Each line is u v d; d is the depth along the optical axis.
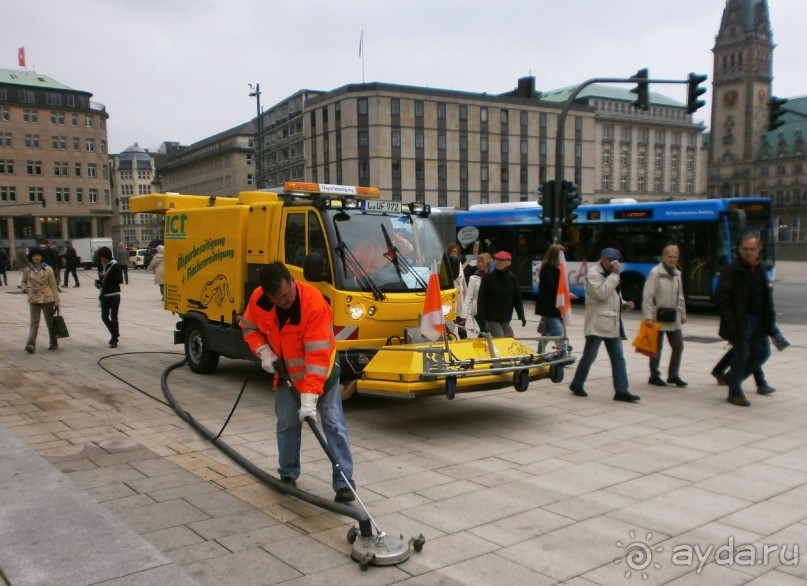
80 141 97.00
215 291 9.56
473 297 10.69
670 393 8.97
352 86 73.88
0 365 10.90
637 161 106.19
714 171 126.94
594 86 105.94
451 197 78.56
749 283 8.16
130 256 61.44
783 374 10.19
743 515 4.83
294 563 4.05
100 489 5.29
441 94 77.19
